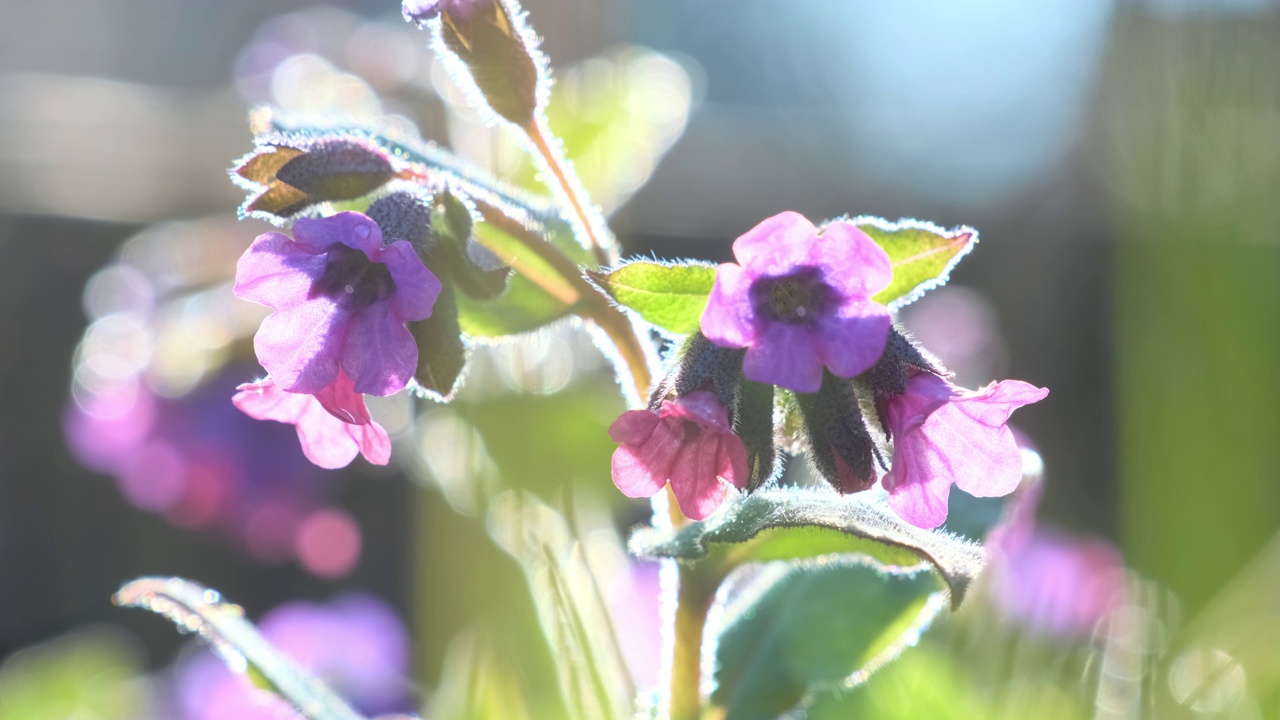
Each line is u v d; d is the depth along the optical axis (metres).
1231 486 0.48
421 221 0.37
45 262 0.80
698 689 0.39
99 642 0.69
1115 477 0.82
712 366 0.37
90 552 0.75
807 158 0.93
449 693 0.45
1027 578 0.48
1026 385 0.36
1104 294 0.86
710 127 0.92
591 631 0.42
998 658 0.46
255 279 0.36
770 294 0.36
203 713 0.54
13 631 0.74
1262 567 0.47
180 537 0.75
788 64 0.97
